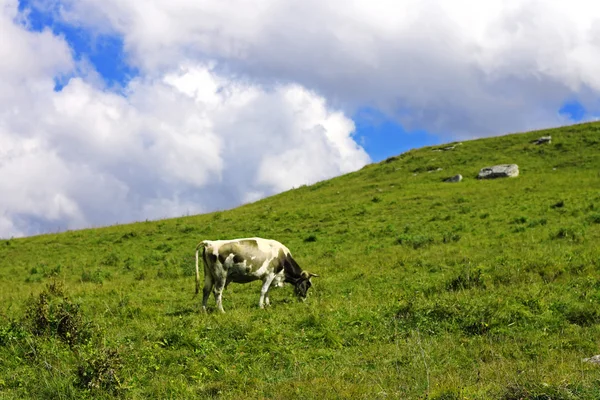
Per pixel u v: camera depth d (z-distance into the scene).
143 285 21.31
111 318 15.02
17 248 34.94
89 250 32.25
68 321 11.86
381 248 24.22
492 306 12.31
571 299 12.89
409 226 28.03
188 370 10.01
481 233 24.53
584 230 21.91
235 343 11.42
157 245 31.39
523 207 28.97
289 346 11.02
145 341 11.89
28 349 10.82
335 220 32.59
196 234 33.78
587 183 34.03
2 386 9.28
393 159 53.69
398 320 12.35
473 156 47.72
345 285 18.03
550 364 8.56
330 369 9.51
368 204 35.88
